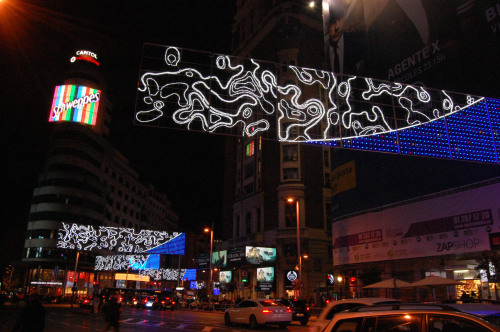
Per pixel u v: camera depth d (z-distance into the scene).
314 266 51.75
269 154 58.62
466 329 4.23
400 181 31.56
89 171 83.75
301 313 24.00
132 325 21.52
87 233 56.84
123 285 82.06
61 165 78.56
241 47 69.50
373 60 33.19
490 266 24.84
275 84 19.52
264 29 63.25
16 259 80.62
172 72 17.16
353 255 34.91
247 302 21.97
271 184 57.09
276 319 20.42
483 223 25.45
